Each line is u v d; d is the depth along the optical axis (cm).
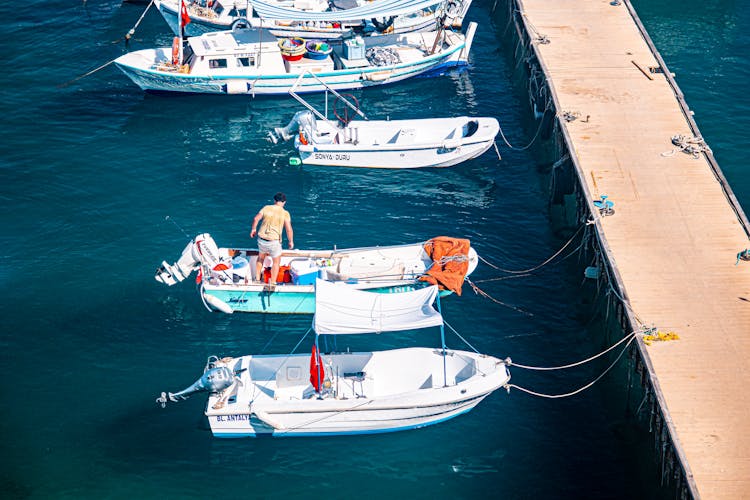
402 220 3541
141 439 2564
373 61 4506
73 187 3659
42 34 4866
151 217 3497
